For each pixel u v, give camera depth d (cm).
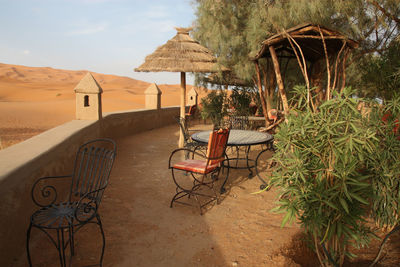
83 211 250
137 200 417
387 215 307
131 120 1032
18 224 252
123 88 7131
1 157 286
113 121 884
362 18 556
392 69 433
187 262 268
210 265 264
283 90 461
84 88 671
